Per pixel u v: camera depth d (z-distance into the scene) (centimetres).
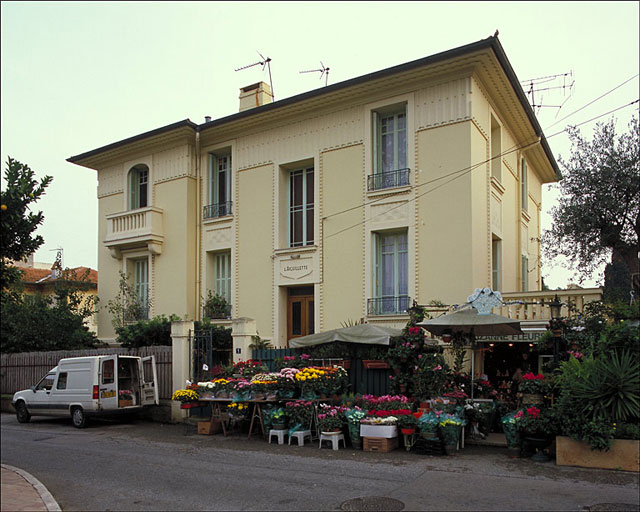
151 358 1691
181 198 2153
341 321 1767
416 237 1666
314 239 1883
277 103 1894
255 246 1992
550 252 1794
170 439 1380
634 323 1108
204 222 2127
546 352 1497
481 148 1700
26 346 2241
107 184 2422
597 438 956
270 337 1914
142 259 2297
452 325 1239
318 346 1443
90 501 843
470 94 1622
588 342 1160
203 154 2167
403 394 1295
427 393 1224
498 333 1333
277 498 827
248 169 2042
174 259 2145
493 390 1370
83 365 1628
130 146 2272
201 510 781
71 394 1634
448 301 1595
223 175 2159
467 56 1570
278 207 1950
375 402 1211
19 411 1792
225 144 2109
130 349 1800
